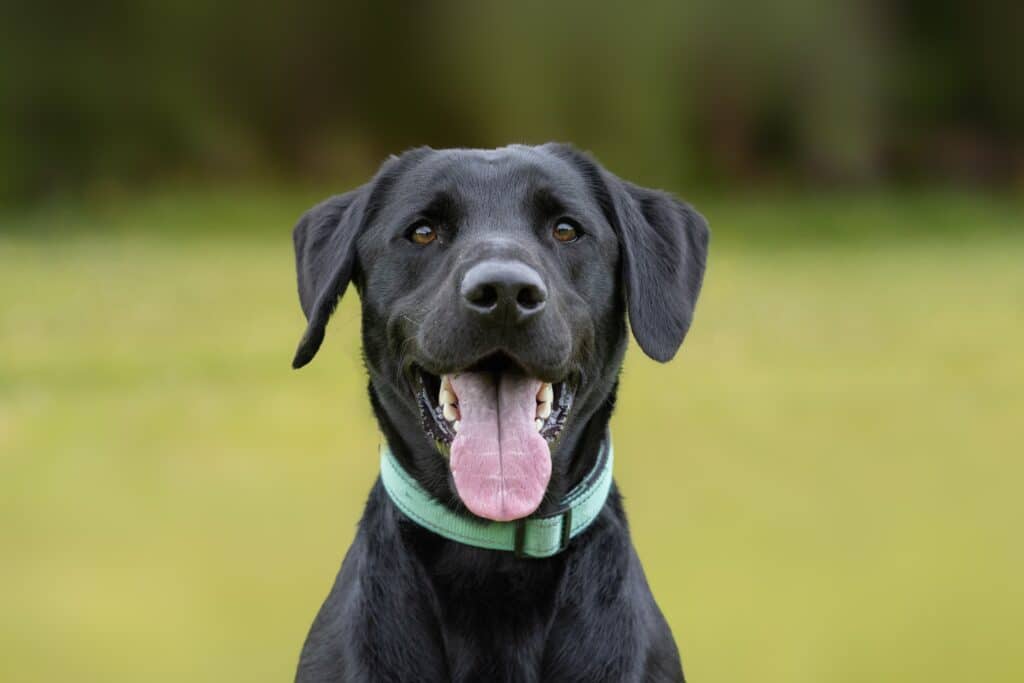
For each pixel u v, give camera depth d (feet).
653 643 13.33
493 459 12.21
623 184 14.55
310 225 14.53
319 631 13.51
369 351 13.65
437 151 13.99
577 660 12.66
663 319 13.76
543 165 13.64
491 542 12.51
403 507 12.90
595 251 13.44
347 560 13.76
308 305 14.15
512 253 12.16
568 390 12.85
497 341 11.83
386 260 13.41
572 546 12.82
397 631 12.74
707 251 14.76
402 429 13.10
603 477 13.14
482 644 12.61
